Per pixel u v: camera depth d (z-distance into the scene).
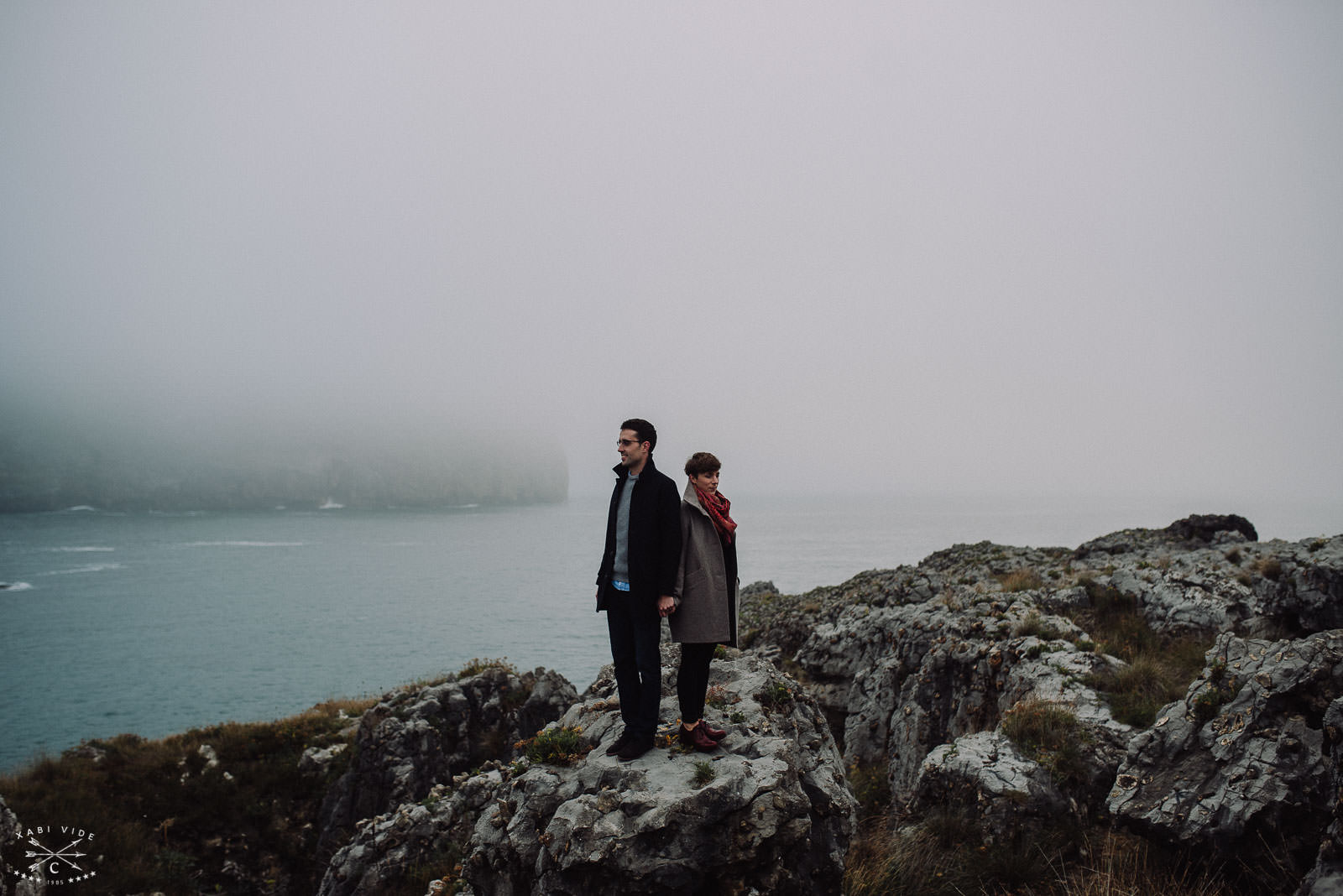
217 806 21.77
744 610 32.12
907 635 17.12
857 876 8.87
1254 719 8.39
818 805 7.12
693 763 6.67
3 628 136.62
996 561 25.94
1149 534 25.72
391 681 88.12
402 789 20.64
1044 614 15.88
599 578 7.15
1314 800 7.49
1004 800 9.69
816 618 26.09
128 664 103.50
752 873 6.21
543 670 24.36
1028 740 10.77
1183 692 11.48
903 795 12.75
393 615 146.12
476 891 7.02
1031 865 8.89
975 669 14.19
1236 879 7.62
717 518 6.74
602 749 7.23
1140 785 8.77
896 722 15.38
